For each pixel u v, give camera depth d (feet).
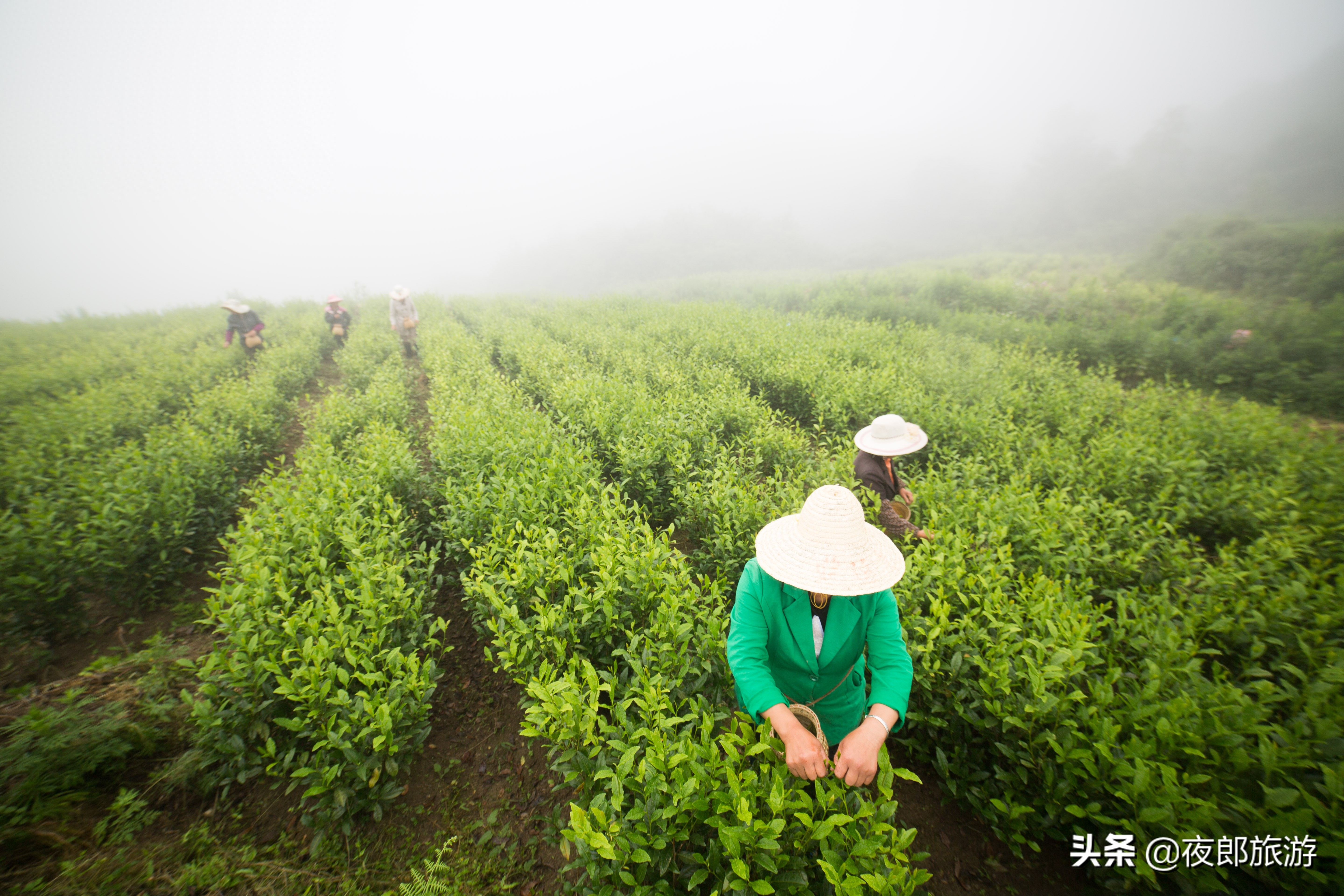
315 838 10.29
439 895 9.61
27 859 9.51
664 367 35.09
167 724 11.59
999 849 10.19
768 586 7.86
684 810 7.74
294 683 10.47
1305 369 35.06
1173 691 9.75
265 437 27.53
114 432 27.35
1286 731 8.69
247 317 43.62
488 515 16.07
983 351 39.24
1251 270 66.90
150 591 17.38
